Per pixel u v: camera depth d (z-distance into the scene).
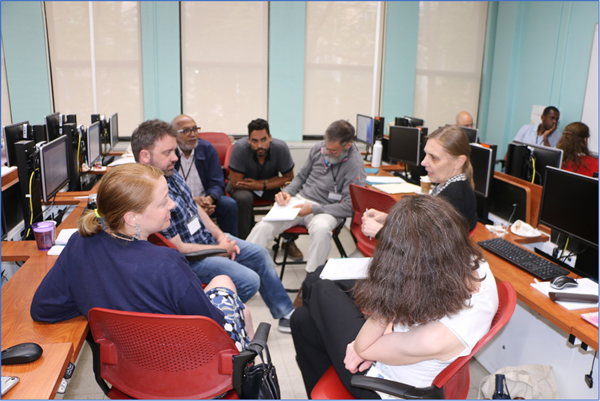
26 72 5.05
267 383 1.28
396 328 1.12
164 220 1.33
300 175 3.34
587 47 4.84
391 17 5.66
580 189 1.87
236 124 5.71
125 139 5.47
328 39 5.65
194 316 1.14
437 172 2.13
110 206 1.23
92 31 5.14
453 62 6.11
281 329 2.48
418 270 1.01
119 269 1.23
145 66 5.29
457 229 1.04
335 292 1.56
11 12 4.89
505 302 1.18
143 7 5.14
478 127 6.42
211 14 5.35
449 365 1.08
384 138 4.64
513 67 5.88
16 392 1.02
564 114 5.18
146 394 1.27
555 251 2.11
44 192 2.28
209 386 1.25
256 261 2.32
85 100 5.30
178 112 5.48
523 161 2.96
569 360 1.75
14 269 2.12
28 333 1.28
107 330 1.21
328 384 1.37
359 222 2.70
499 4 5.99
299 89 5.67
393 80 5.86
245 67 5.55
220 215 3.44
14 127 2.92
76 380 2.08
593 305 1.56
